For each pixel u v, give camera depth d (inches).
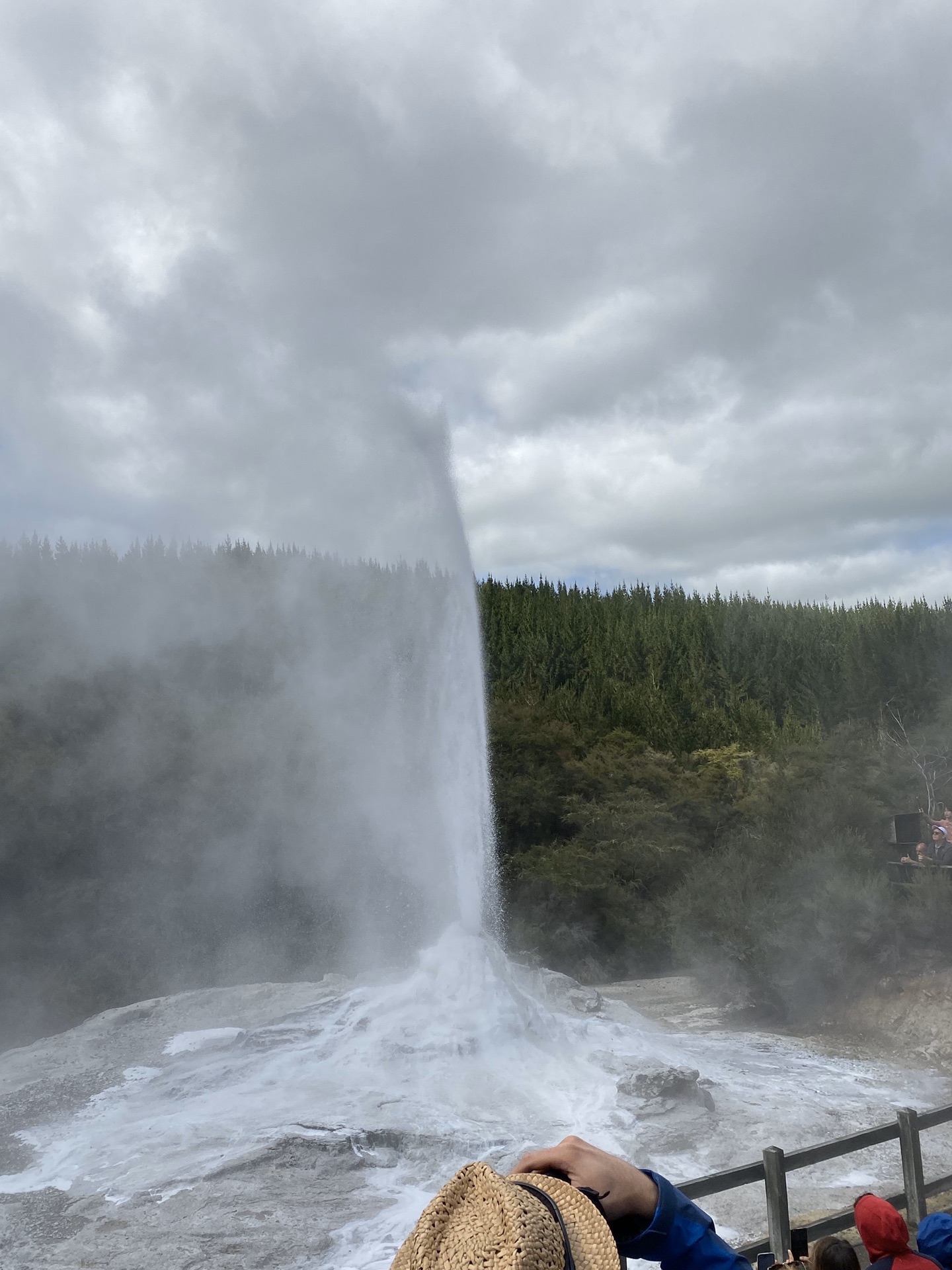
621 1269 34.8
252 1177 300.4
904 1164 226.4
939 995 519.8
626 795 1405.0
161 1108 368.2
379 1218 277.4
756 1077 433.1
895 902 577.6
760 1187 299.9
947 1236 142.8
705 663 2878.9
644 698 2142.0
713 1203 287.7
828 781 808.9
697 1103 368.8
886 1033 522.6
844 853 638.5
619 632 3203.7
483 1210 36.8
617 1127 341.4
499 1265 32.3
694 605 4382.4
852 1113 378.9
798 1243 165.3
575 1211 38.9
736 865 682.8
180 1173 304.0
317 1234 264.8
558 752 1487.5
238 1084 386.6
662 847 1262.3
